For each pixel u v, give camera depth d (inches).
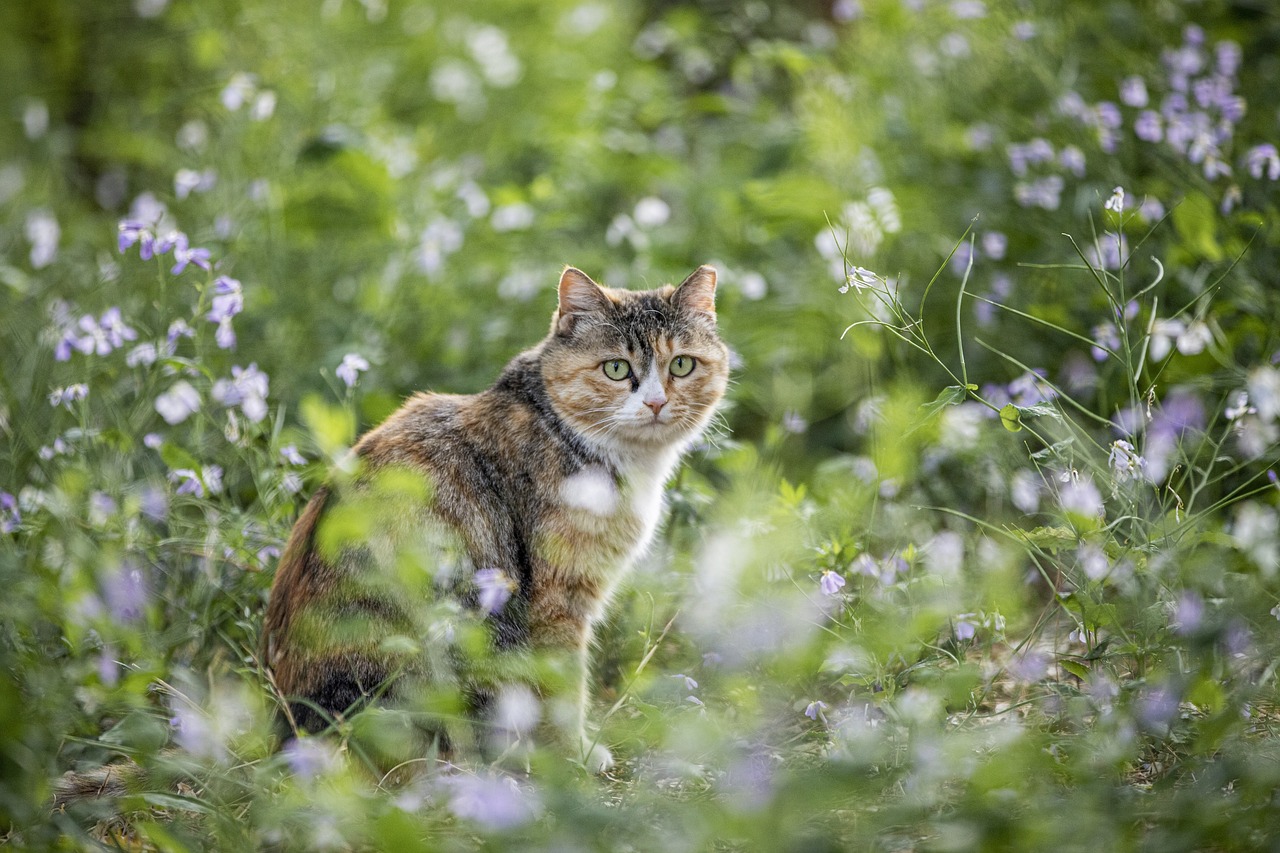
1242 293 360.2
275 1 631.2
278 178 497.0
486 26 743.1
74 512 308.3
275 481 333.4
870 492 344.8
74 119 713.0
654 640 335.9
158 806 267.4
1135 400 294.7
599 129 608.4
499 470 313.4
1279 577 286.8
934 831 233.3
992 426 369.4
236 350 434.9
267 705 295.7
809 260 488.1
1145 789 241.9
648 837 228.4
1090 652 276.1
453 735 272.4
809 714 280.7
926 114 509.0
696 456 422.0
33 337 417.1
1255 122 426.6
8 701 240.1
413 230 481.1
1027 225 438.0
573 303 331.6
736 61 658.2
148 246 334.6
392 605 280.7
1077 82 467.8
